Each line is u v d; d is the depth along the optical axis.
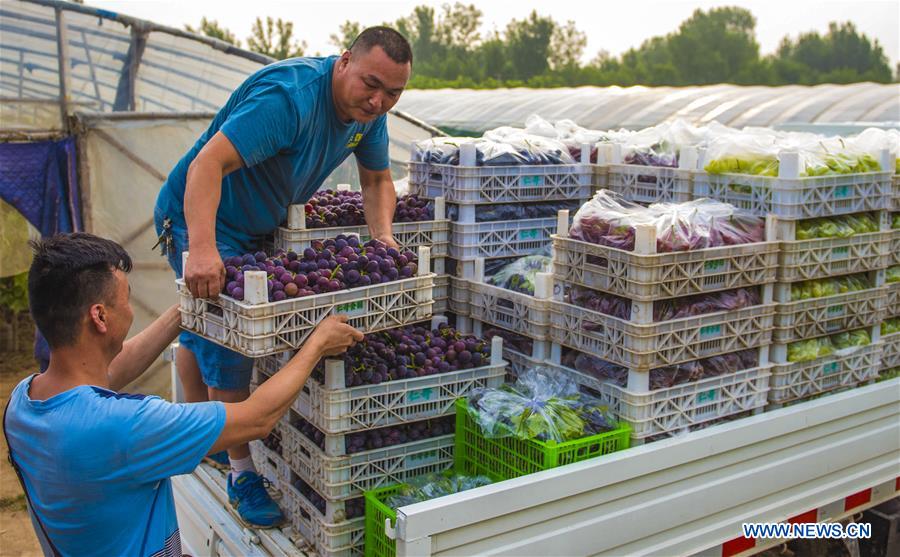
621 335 3.38
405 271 3.16
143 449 2.31
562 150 4.53
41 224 8.13
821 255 3.87
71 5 8.20
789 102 17.84
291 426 3.41
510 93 20.94
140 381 8.48
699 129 4.60
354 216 3.95
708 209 3.67
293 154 3.43
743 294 3.67
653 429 3.43
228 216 3.62
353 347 3.27
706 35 64.62
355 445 3.22
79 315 2.34
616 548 3.07
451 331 3.67
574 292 3.67
